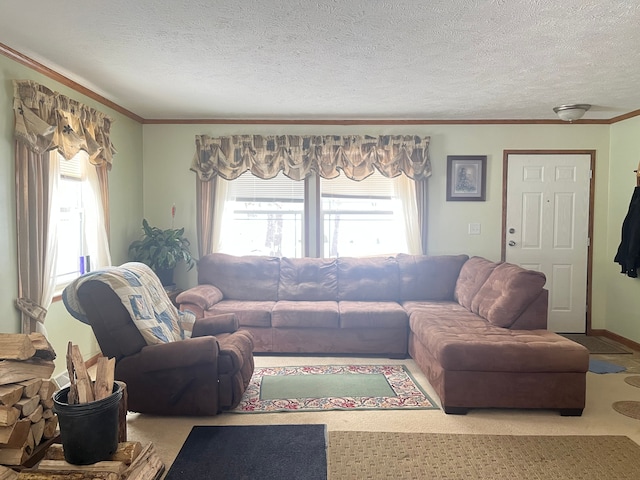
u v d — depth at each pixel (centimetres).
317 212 533
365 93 412
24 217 318
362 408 325
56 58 323
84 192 403
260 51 306
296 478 238
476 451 265
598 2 231
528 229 532
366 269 494
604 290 532
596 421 306
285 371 401
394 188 530
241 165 520
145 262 485
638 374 401
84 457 213
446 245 534
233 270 492
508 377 312
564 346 313
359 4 236
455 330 352
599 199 529
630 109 472
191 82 380
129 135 496
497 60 321
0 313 304
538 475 241
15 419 210
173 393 301
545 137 527
